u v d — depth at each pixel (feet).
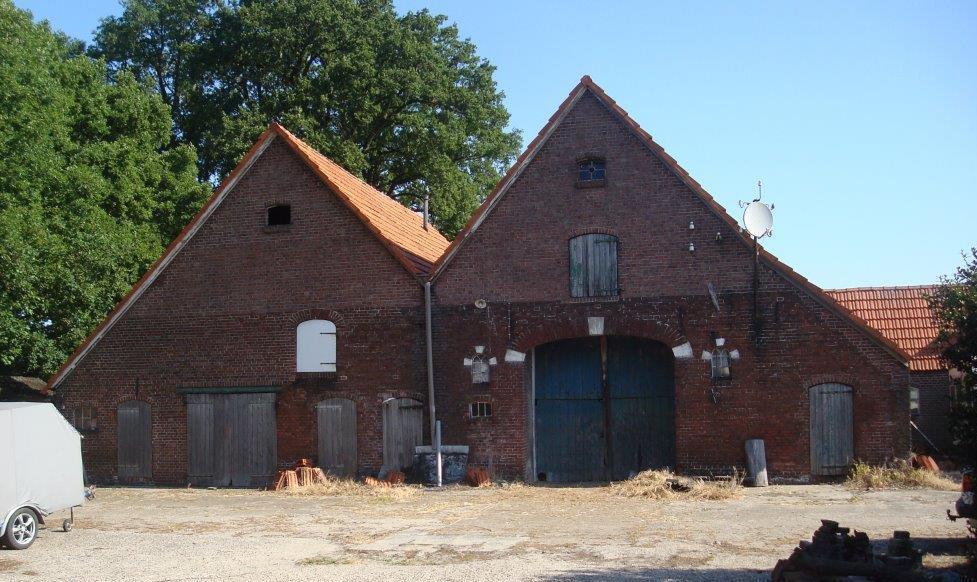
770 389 69.56
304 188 79.77
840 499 60.54
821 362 69.00
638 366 75.66
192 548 48.47
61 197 102.94
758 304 70.13
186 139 145.59
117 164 114.83
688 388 70.85
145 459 81.05
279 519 58.18
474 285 75.41
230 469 79.00
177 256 81.97
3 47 91.15
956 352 39.99
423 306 76.28
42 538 52.37
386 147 144.25
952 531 48.08
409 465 75.20
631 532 49.70
